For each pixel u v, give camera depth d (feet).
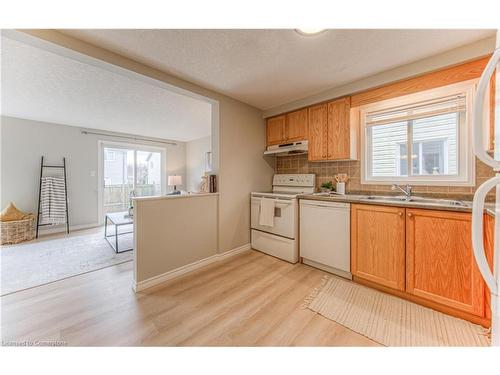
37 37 4.68
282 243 8.88
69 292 6.42
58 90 8.75
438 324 4.90
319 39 5.26
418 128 7.30
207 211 8.52
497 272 2.22
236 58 6.11
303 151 10.04
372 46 5.55
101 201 15.81
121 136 16.80
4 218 11.41
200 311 5.49
